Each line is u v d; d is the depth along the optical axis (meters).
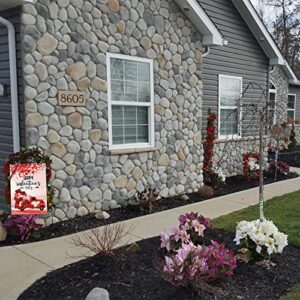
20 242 5.03
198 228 4.38
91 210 6.27
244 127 10.84
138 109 7.03
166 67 7.38
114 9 6.36
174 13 7.43
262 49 11.75
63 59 5.71
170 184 7.65
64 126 5.80
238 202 7.42
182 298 3.33
